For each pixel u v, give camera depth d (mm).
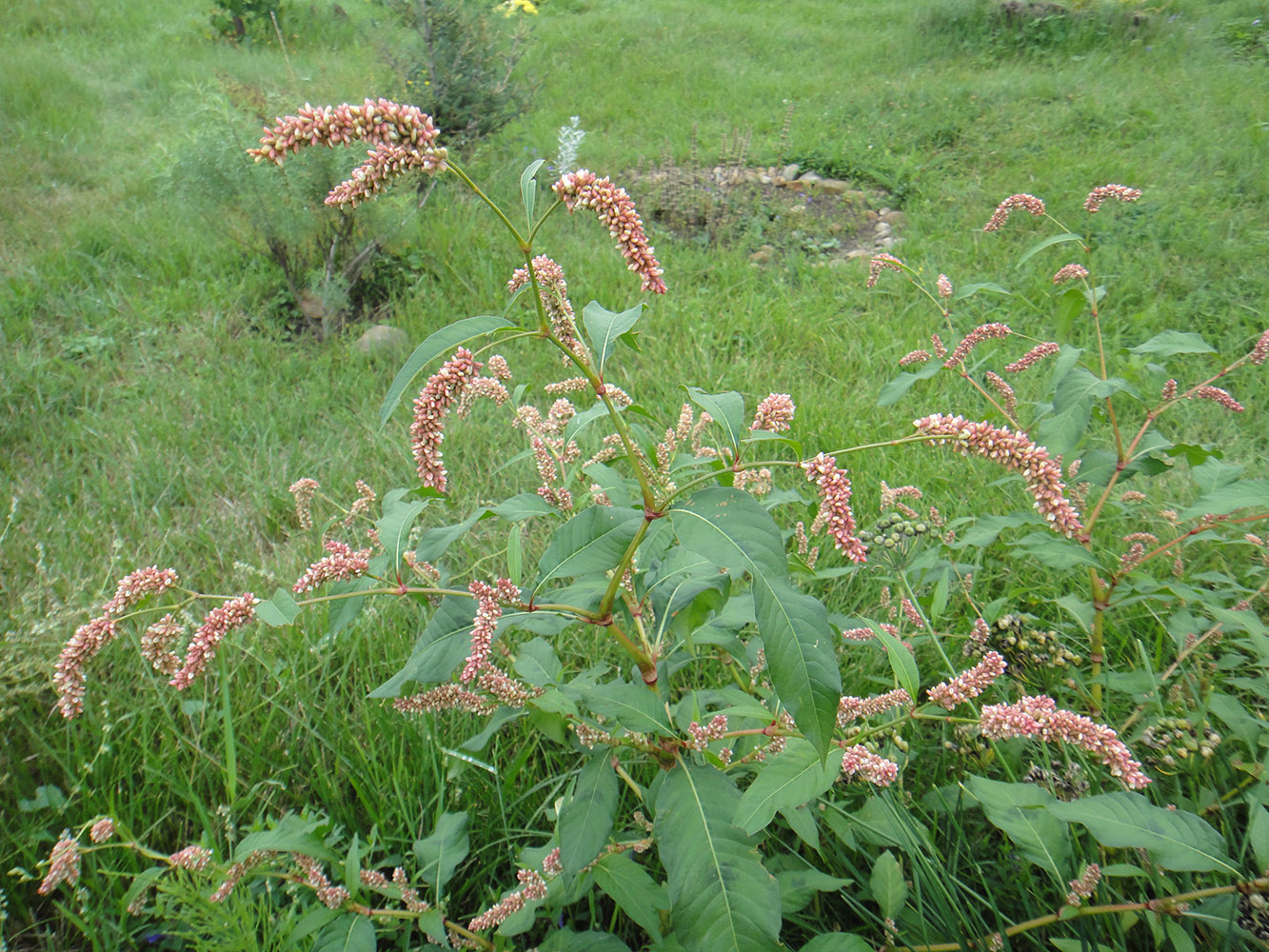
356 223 5508
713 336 5086
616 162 7852
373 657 2812
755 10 14805
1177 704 2160
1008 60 10602
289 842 1646
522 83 8945
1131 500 2881
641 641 1830
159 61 11078
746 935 1305
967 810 2047
